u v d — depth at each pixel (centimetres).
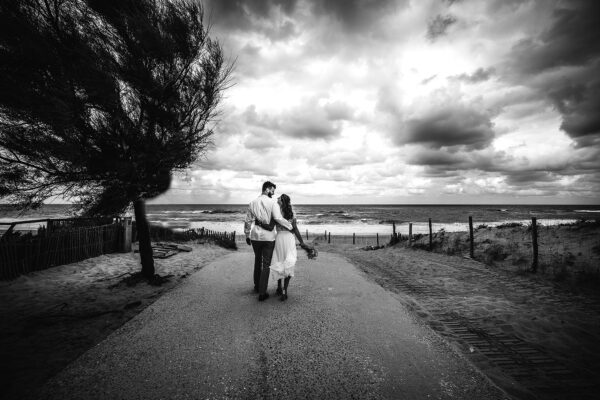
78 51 373
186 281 571
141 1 459
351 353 288
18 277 594
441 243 1175
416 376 250
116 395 221
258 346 301
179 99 515
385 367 263
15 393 226
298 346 302
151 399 217
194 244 1273
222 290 507
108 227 893
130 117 484
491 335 358
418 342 313
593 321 400
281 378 245
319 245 2041
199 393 225
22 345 313
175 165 551
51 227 741
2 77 315
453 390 230
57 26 383
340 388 232
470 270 752
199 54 523
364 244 2194
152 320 369
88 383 236
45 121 347
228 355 283
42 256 666
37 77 343
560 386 253
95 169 462
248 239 467
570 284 582
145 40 438
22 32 319
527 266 721
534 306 466
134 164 475
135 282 560
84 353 285
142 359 274
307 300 453
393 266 838
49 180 435
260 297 446
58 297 483
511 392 242
